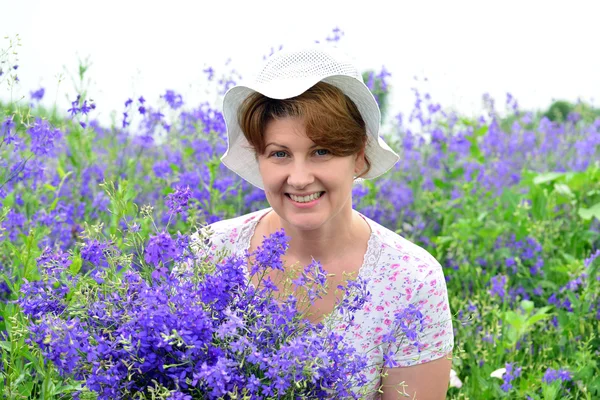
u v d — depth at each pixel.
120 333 2.09
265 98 2.37
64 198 4.84
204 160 5.18
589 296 4.07
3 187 3.93
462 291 4.71
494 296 4.20
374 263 2.69
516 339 3.78
